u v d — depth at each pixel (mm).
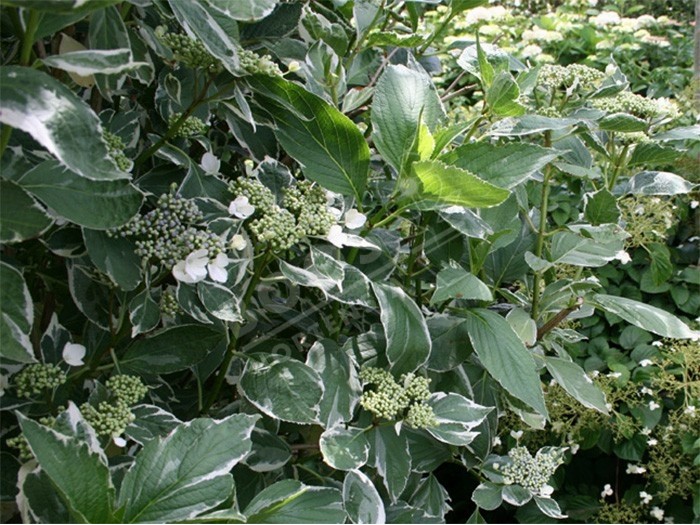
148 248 955
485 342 1265
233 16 795
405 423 1264
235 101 1135
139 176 1164
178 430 835
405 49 1613
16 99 669
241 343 1335
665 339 2365
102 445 960
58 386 982
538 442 2266
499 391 1538
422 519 1294
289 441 1405
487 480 1526
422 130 1116
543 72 1584
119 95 1190
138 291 1022
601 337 2566
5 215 769
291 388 1085
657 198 2227
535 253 1574
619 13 5285
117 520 762
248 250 1095
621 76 1724
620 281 2766
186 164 1076
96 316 1043
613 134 1637
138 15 1125
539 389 1226
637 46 4078
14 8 825
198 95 1152
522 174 1155
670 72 3918
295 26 1253
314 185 1205
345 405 1168
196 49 990
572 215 2752
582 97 1564
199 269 963
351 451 1127
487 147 1167
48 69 1033
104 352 1062
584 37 4227
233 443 835
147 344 1053
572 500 2322
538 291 1521
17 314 766
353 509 1115
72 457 746
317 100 1080
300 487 966
